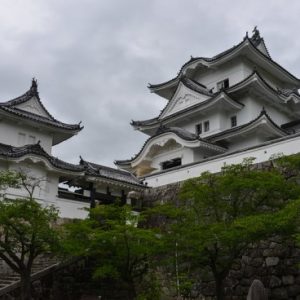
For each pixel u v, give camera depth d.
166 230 17.11
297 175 19.45
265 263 18.72
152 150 35.97
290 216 12.70
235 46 37.62
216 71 40.81
